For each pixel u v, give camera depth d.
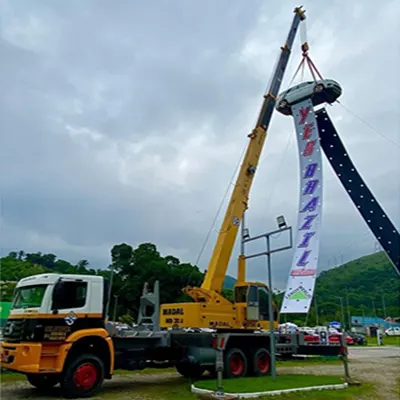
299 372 15.66
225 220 15.55
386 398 10.29
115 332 11.34
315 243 13.02
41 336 9.63
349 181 14.66
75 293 10.41
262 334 14.19
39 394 10.32
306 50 16.86
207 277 14.80
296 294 12.52
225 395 9.81
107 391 10.95
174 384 12.31
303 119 15.52
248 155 16.47
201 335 13.27
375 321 79.06
